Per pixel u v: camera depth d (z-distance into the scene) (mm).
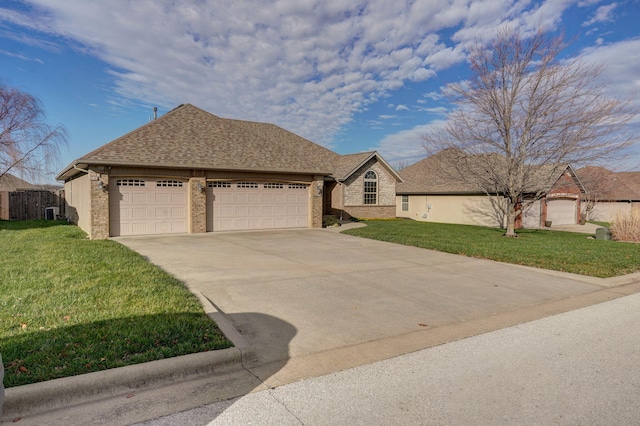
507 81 14992
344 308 5930
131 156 13375
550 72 14109
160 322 4613
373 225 20500
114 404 3113
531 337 4898
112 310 5012
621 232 15945
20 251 9523
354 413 3057
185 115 16625
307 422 2916
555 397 3373
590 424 2965
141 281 6590
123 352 3744
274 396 3305
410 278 8125
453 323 5410
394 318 5543
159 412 3014
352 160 25859
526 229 21766
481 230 19453
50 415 2926
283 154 17578
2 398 2316
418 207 28688
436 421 2967
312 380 3621
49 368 3355
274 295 6516
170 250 10742
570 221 26203
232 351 3906
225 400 3227
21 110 22688
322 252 11148
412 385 3549
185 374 3602
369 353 4293
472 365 4020
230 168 15016
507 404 3240
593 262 10234
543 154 14828
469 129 15938
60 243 11016
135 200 13750
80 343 3924
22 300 5355
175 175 14359
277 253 10742
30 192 22891
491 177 16094
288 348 4379
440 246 12656
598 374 3848
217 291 6645
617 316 5895
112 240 12484
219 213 15516
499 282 8023
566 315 5906
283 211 17000
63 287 6086
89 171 12805
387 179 26531
